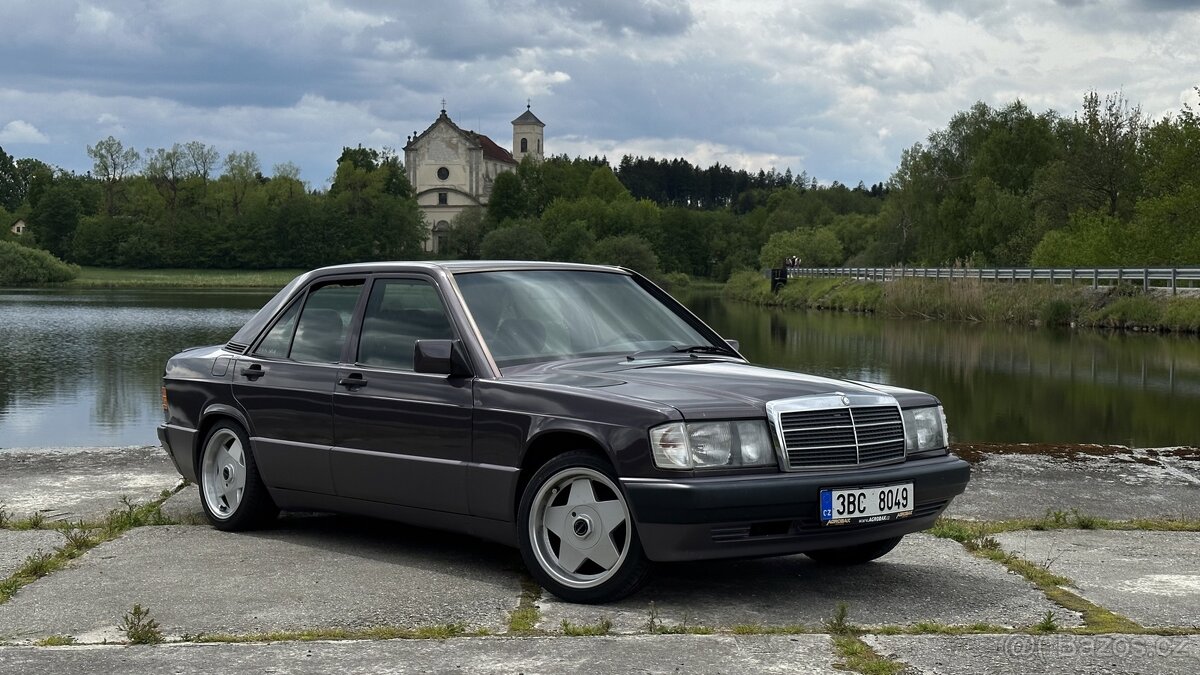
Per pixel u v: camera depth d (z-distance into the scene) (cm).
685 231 15100
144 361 2902
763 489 493
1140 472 937
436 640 448
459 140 14938
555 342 595
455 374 570
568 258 12156
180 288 10581
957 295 5159
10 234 14912
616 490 505
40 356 3031
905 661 420
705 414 501
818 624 482
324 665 416
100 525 711
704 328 661
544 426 527
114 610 500
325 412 627
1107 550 642
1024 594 536
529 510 530
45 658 427
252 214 13950
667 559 496
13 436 1598
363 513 625
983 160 8619
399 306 623
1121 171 6338
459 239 13812
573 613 497
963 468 563
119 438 1577
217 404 694
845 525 515
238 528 684
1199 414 1834
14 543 650
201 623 478
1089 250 5203
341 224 13962
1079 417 1798
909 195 9300
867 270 7156
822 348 3356
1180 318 3875
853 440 526
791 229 15338
